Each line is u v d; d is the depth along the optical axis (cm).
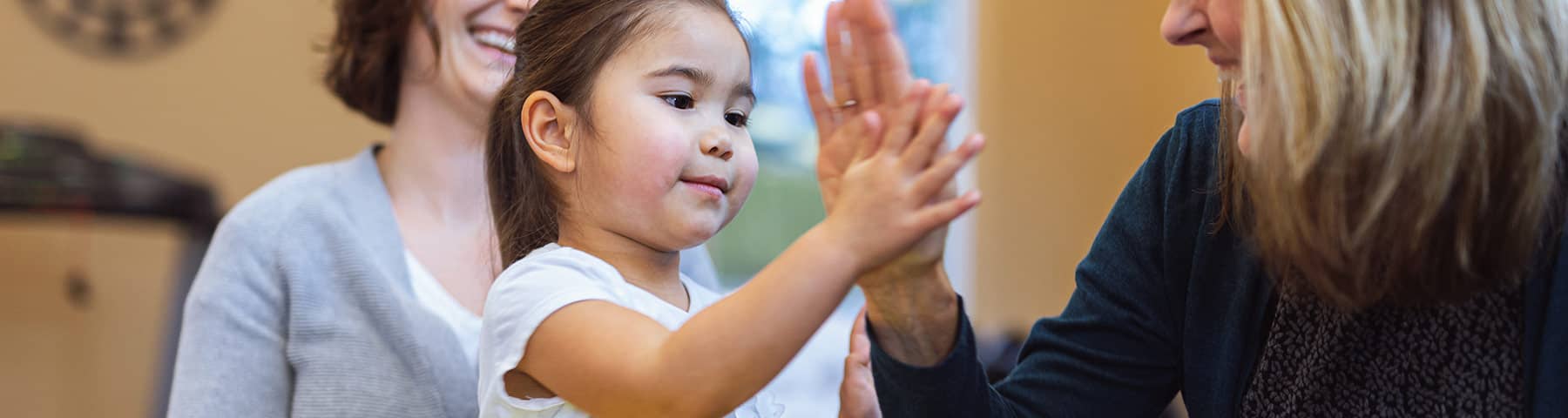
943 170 85
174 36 476
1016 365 137
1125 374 128
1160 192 129
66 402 466
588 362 93
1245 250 118
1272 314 117
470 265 167
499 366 99
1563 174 98
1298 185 93
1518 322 101
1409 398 106
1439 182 90
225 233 159
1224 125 117
